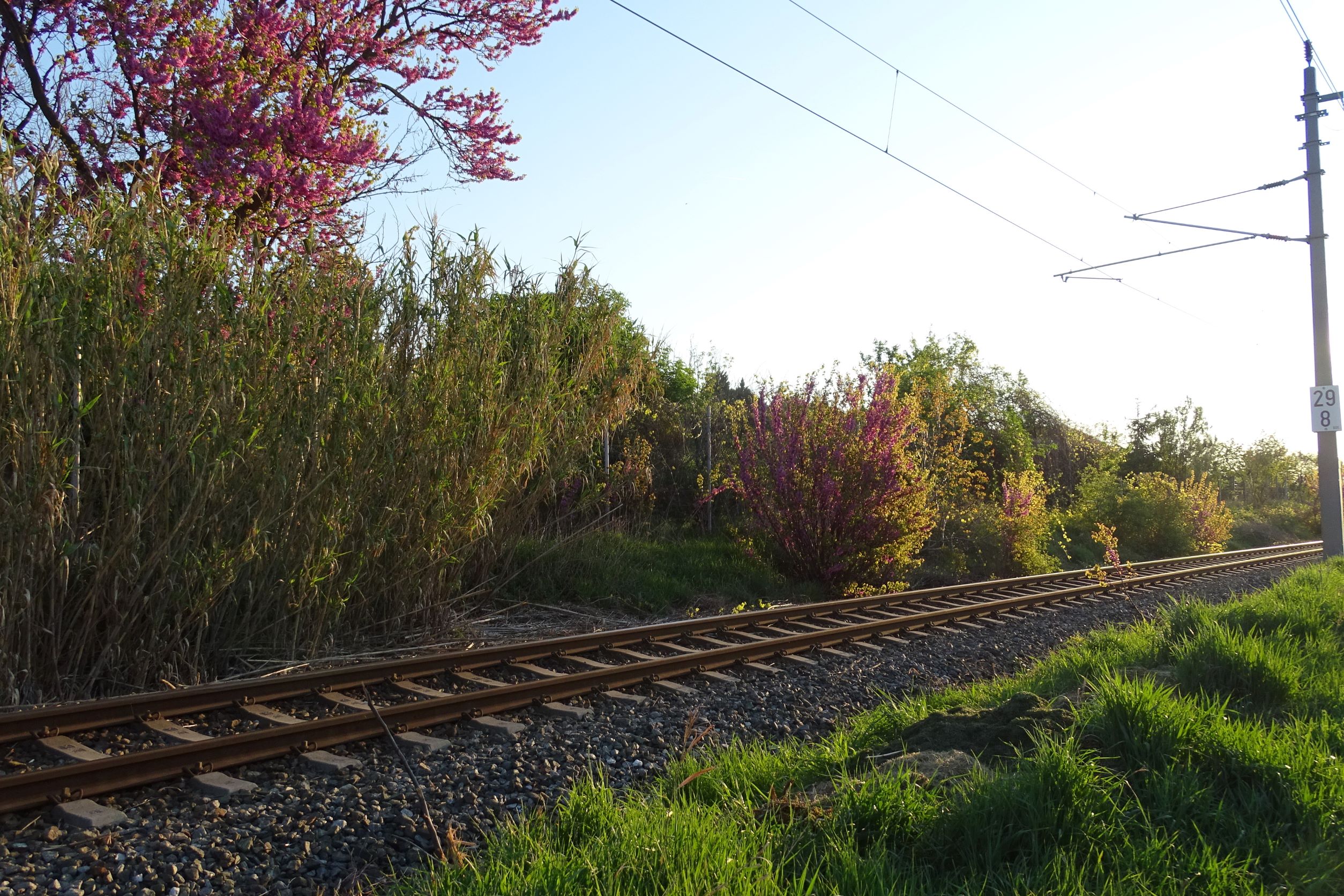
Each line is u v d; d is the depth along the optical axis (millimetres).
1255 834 3781
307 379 7871
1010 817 3881
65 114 10172
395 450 8461
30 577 6055
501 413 9359
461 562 9383
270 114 10461
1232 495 48625
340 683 6711
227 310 7410
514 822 4566
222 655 7375
